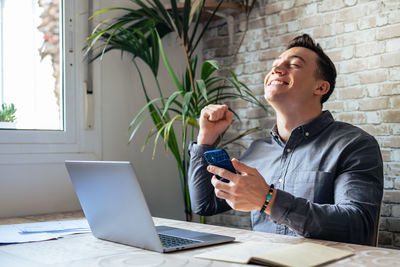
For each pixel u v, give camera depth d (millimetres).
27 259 997
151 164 2789
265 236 1234
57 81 2424
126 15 2629
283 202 1179
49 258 1002
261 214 1636
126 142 2670
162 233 1243
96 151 2533
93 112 2525
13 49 2258
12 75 2250
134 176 978
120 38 2555
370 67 2254
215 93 2992
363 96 2283
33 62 2330
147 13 2559
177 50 2947
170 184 2881
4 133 2170
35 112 2330
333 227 1203
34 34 2338
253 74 2779
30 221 1907
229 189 1153
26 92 2299
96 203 1154
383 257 960
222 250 1019
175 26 2762
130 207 1040
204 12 2814
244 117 2830
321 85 1716
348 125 1655
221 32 2977
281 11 2639
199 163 1715
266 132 2695
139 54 2521
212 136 1716
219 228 1392
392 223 2164
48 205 2307
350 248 1062
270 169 1749
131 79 2707
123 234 1121
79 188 1188
